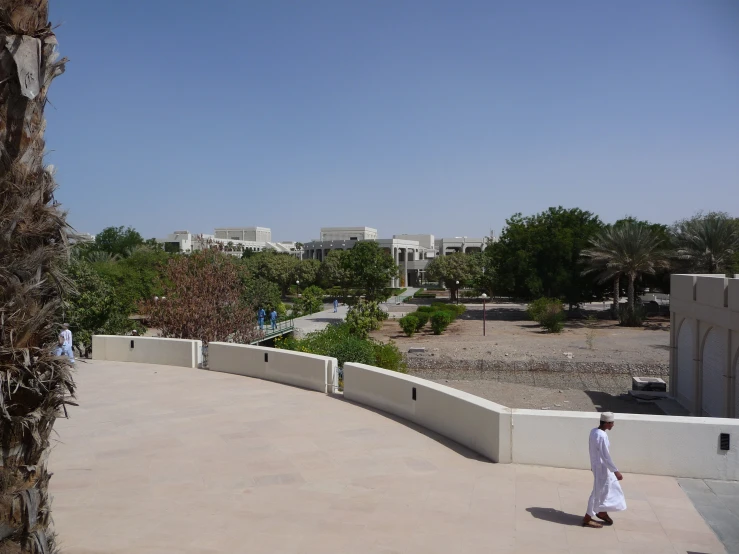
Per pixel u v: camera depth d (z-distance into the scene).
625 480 7.23
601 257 42.28
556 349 30.31
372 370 11.02
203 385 13.04
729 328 15.44
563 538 5.70
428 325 43.69
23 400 3.55
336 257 71.44
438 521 6.10
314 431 9.45
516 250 49.66
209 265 22.52
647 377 23.88
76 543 5.62
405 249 100.38
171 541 5.67
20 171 3.58
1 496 3.43
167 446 8.79
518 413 7.89
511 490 6.93
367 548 5.51
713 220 39.12
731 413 15.59
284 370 13.19
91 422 10.13
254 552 5.44
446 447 8.62
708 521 6.08
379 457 8.19
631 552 5.42
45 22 3.68
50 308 3.72
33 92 3.53
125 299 35.53
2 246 3.50
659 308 50.56
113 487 7.17
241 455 8.34
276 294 42.41
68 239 3.90
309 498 6.77
